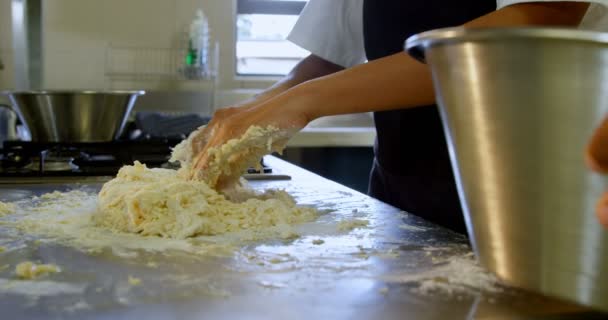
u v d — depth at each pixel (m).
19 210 0.86
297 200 0.94
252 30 2.71
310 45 1.26
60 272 0.54
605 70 0.33
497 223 0.40
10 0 2.33
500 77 0.36
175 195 0.73
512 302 0.46
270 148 0.80
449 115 0.41
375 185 1.27
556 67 0.34
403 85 0.70
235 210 0.77
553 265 0.38
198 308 0.44
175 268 0.55
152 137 1.88
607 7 0.68
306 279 0.52
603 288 0.36
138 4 2.51
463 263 0.57
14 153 1.38
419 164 1.11
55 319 0.42
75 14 2.47
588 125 0.34
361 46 1.30
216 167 0.81
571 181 0.35
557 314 0.43
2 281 0.51
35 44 2.51
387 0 1.13
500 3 0.71
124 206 0.73
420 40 0.41
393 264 0.57
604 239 0.35
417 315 0.43
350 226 0.74
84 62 2.50
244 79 2.68
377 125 1.17
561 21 0.66
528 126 0.36
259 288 0.49
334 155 2.20
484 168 0.39
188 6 2.55
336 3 1.25
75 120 1.58
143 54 2.53
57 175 1.21
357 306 0.45
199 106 2.59
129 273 0.54
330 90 0.74
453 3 1.04
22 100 1.55
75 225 0.76
